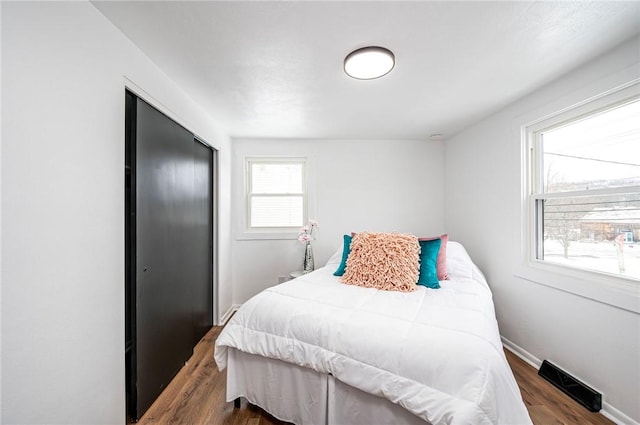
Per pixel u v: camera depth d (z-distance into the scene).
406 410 1.09
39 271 0.93
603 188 1.62
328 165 3.35
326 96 2.09
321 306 1.51
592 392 1.55
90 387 1.14
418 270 2.00
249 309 1.58
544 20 1.24
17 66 0.87
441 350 1.06
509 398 0.96
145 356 1.53
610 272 1.58
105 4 1.15
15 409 0.86
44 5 0.95
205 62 1.60
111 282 1.27
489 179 2.53
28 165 0.90
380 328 1.24
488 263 2.55
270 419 1.50
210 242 2.78
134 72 1.43
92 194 1.16
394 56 1.53
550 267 1.94
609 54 1.50
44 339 0.95
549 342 1.89
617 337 1.46
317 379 1.33
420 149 3.39
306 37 1.36
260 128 2.90
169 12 1.19
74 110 1.08
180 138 1.96
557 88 1.82
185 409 1.57
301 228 3.16
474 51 1.49
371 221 3.37
